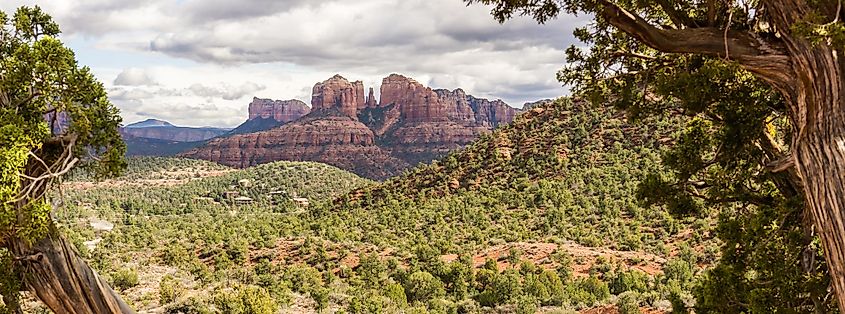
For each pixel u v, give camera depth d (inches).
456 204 3405.5
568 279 2005.4
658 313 1349.7
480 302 1915.6
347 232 3385.8
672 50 308.3
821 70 255.1
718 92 364.2
